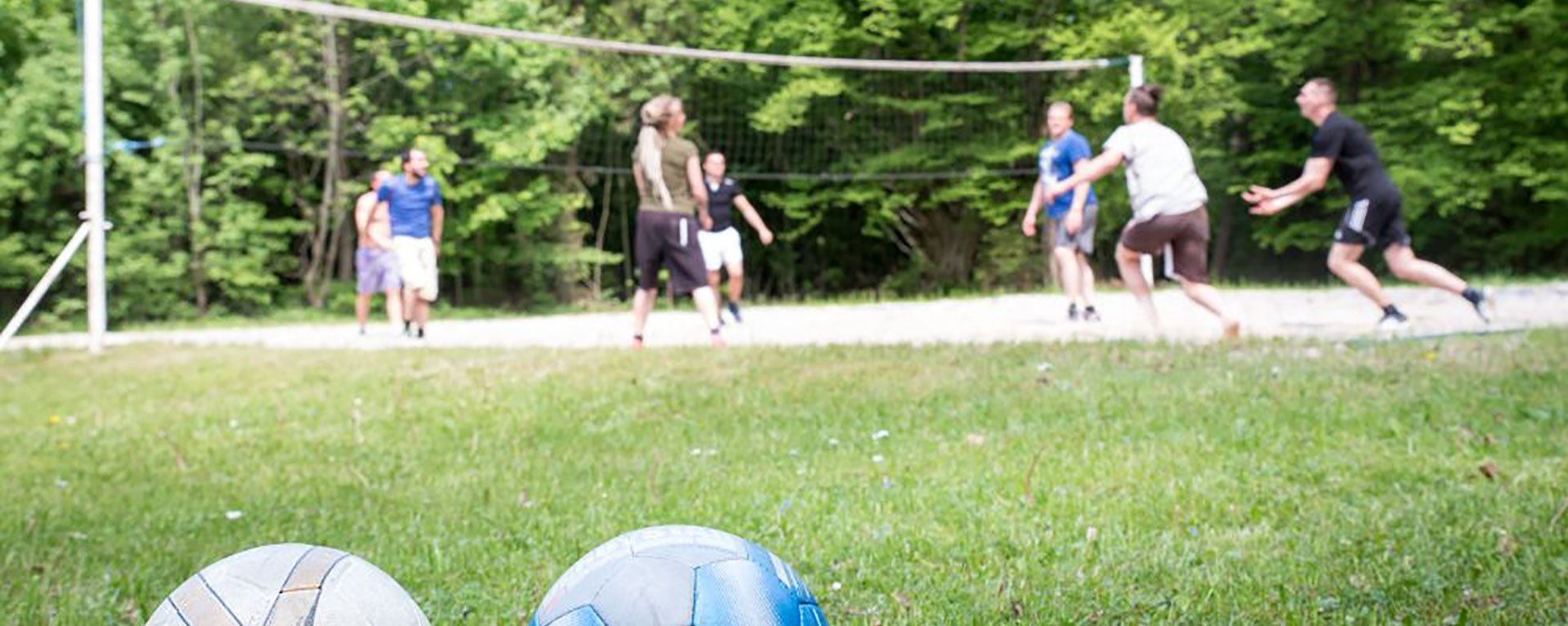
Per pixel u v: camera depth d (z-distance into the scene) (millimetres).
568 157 23297
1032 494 4266
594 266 24547
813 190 24188
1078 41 21094
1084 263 11898
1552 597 2963
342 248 22969
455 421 6750
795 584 2156
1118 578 3307
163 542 4262
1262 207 8664
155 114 20969
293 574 2104
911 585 3326
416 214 11539
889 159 22719
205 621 2031
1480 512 3795
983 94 22688
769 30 21641
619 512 4367
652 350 9070
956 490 4418
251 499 4992
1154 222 8375
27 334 19094
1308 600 3059
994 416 5984
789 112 21438
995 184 22594
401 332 12938
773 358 8273
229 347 11258
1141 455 4875
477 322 15781
